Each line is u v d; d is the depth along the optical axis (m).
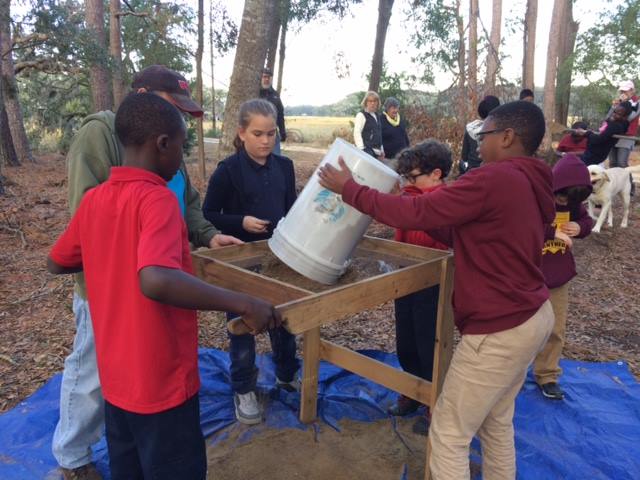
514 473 2.29
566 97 22.28
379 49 15.06
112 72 13.82
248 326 1.61
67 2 14.17
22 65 14.85
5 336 4.05
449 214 1.90
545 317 2.02
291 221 2.24
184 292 1.43
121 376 1.67
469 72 10.62
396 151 8.05
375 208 1.98
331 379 3.53
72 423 2.37
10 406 3.13
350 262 2.51
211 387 3.36
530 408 3.25
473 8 11.51
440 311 2.44
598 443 2.92
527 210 1.94
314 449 2.84
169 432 1.70
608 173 7.64
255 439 2.90
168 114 1.67
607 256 6.66
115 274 1.63
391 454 2.81
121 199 1.61
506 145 2.04
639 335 4.44
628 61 19.47
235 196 2.96
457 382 2.08
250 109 2.83
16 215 7.74
